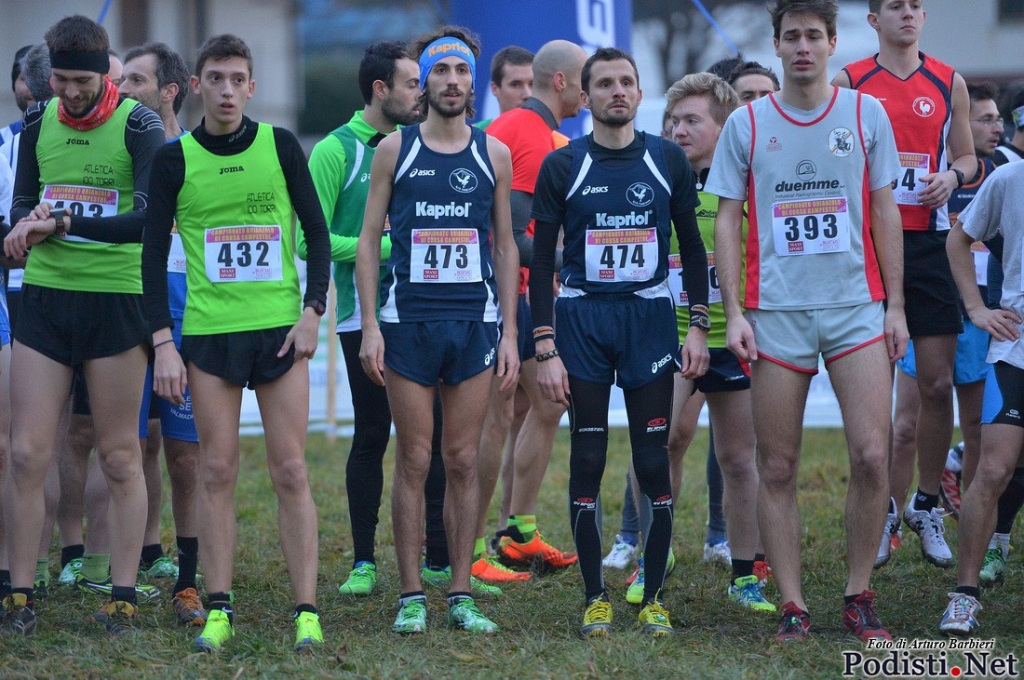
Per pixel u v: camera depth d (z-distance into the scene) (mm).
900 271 14117
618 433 33281
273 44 94188
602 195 14375
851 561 14289
